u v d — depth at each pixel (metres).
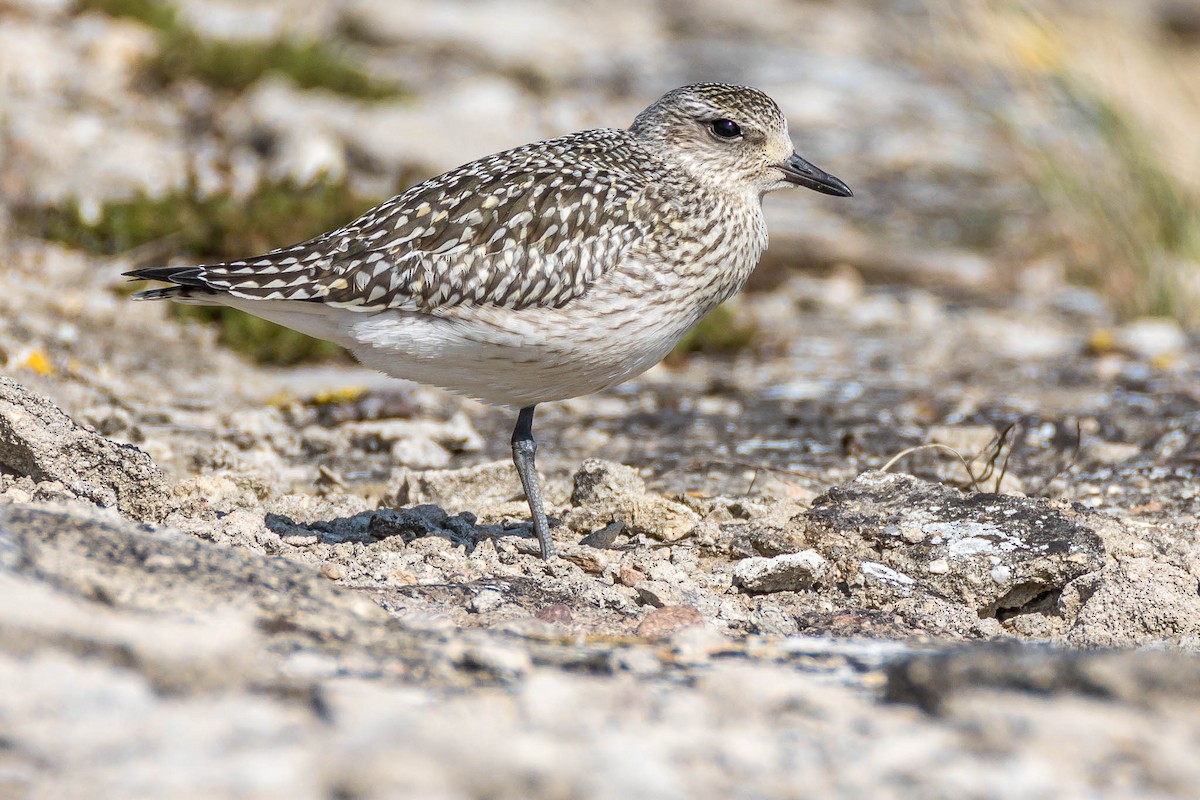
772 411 15.59
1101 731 5.84
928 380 17.36
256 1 34.22
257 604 7.18
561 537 10.78
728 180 10.95
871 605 9.64
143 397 14.55
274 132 23.28
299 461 13.36
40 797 5.07
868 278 23.58
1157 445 13.95
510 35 34.88
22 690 5.74
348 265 9.72
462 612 8.50
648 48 37.25
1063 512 10.96
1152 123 21.52
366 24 34.06
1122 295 21.14
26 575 6.72
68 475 9.75
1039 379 17.22
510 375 10.04
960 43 22.72
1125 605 9.23
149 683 5.96
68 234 18.47
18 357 14.34
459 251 9.73
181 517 9.85
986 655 6.38
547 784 5.22
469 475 11.86
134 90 24.77
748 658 7.61
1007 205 26.48
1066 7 23.59
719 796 5.38
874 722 6.11
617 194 10.16
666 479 12.77
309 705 5.92
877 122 31.52
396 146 23.39
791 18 41.50
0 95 22.56
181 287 9.83
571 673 6.98
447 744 5.43
